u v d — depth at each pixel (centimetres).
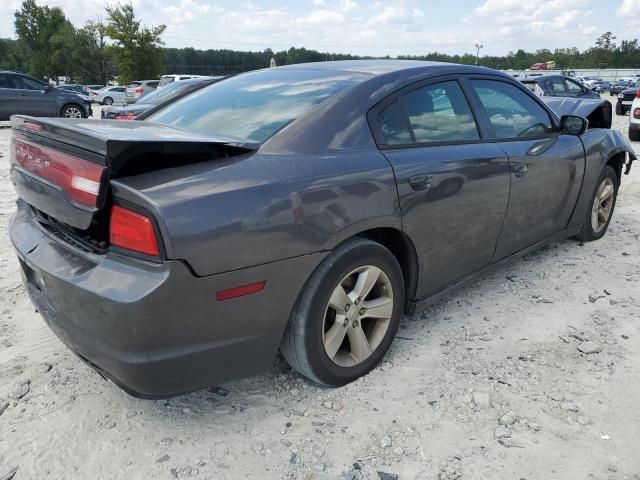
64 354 288
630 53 10194
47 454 215
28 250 232
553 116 387
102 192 191
